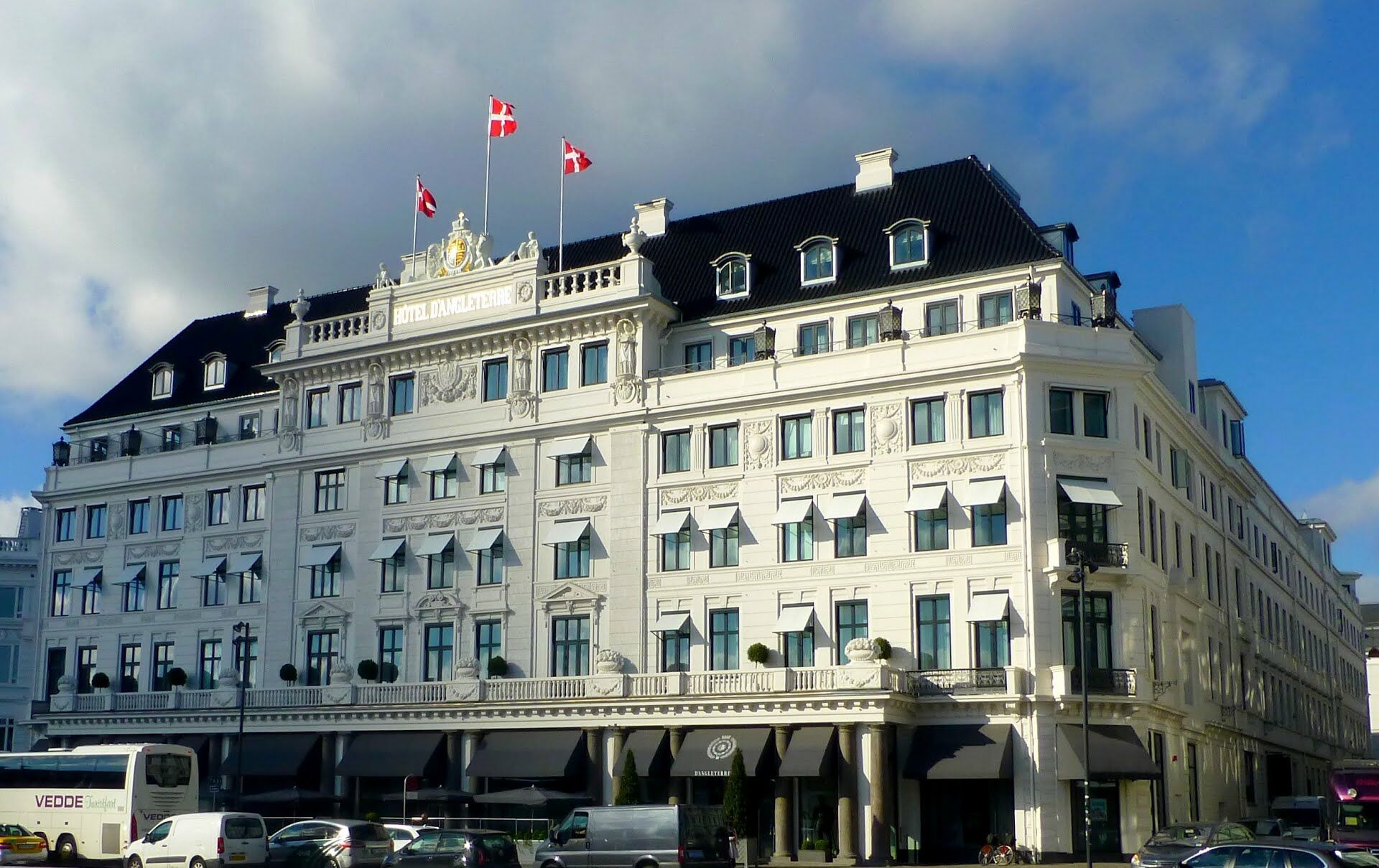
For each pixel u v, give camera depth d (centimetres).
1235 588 8050
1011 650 5656
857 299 6253
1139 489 6000
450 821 6109
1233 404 8594
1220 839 4241
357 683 6762
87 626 7931
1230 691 7525
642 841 4453
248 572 7412
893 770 5691
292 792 6419
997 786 5638
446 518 6881
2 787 5544
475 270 7012
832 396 6094
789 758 5628
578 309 6612
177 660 7562
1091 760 5494
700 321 6562
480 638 6719
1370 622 17212
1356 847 3959
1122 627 5747
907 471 5931
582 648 6456
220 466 7612
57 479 8231
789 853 5725
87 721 7412
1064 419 5850
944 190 6606
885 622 5881
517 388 6781
